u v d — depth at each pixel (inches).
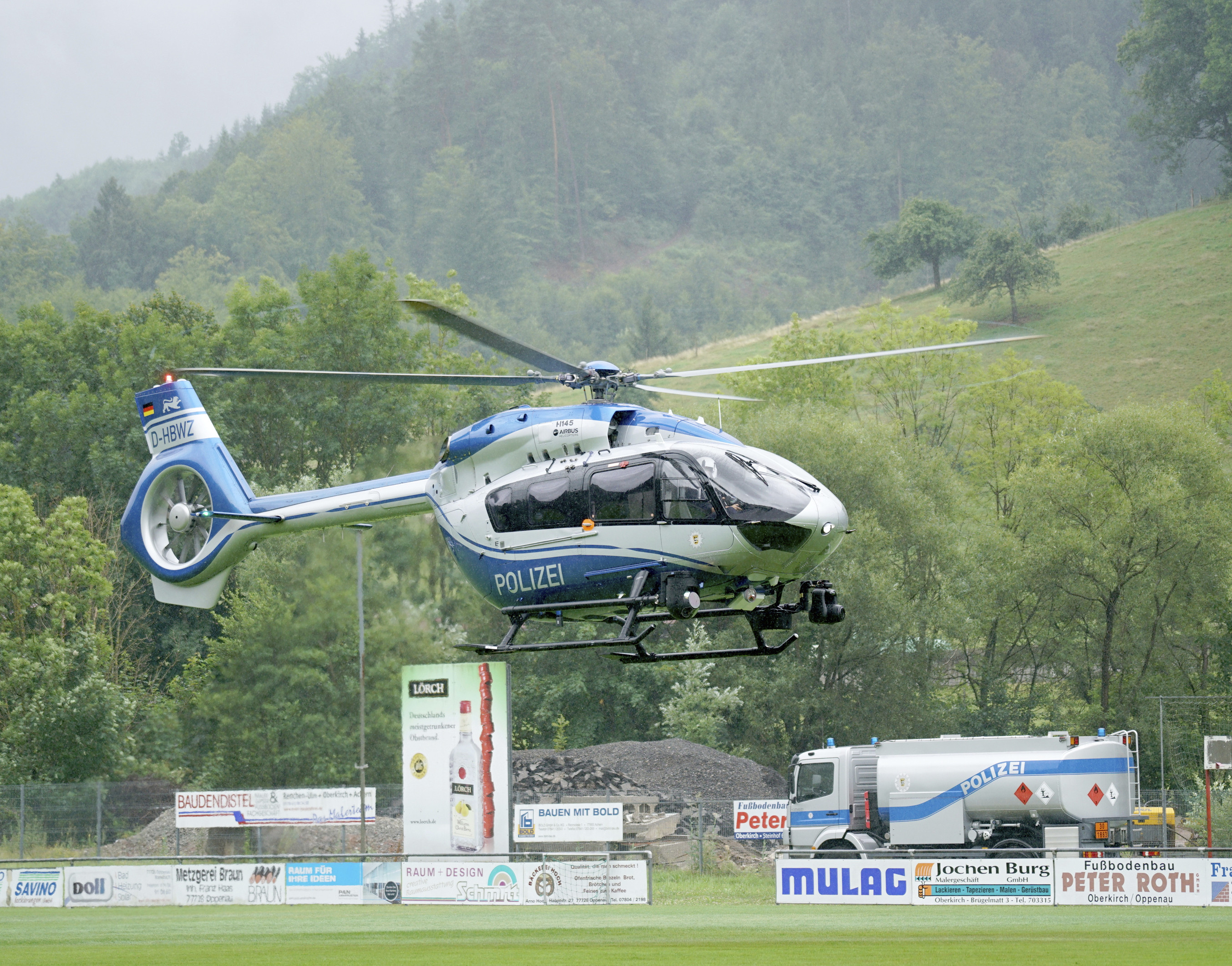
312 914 3555.6
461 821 4463.6
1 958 2559.1
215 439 3919.8
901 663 7721.5
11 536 7485.2
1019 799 4205.2
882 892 3481.8
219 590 3885.3
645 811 5452.8
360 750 5300.2
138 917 3516.2
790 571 2701.8
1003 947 2465.6
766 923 3048.7
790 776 4694.9
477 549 2933.1
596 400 2935.5
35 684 7091.5
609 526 2721.5
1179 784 7401.6
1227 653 7755.9
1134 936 2625.5
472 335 2573.8
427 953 2529.5
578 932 2906.0
